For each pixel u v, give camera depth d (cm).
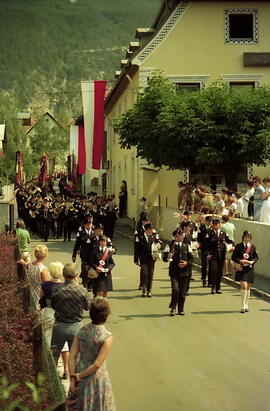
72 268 1029
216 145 3194
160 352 1297
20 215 4453
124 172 4684
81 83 3972
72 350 786
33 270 1323
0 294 1219
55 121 13638
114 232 4003
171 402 1005
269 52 3850
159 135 3194
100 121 3991
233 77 3841
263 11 3844
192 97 3219
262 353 1284
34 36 15375
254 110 3133
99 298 786
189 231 1695
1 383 639
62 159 12700
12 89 16538
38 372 742
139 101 3338
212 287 1983
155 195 3800
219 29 3850
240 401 1006
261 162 3238
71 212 3600
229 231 2188
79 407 768
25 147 9612
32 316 1034
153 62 3828
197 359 1245
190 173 3794
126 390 1065
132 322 1573
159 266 2584
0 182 5541
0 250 1853
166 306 1775
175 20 3838
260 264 2302
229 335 1435
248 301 1845
